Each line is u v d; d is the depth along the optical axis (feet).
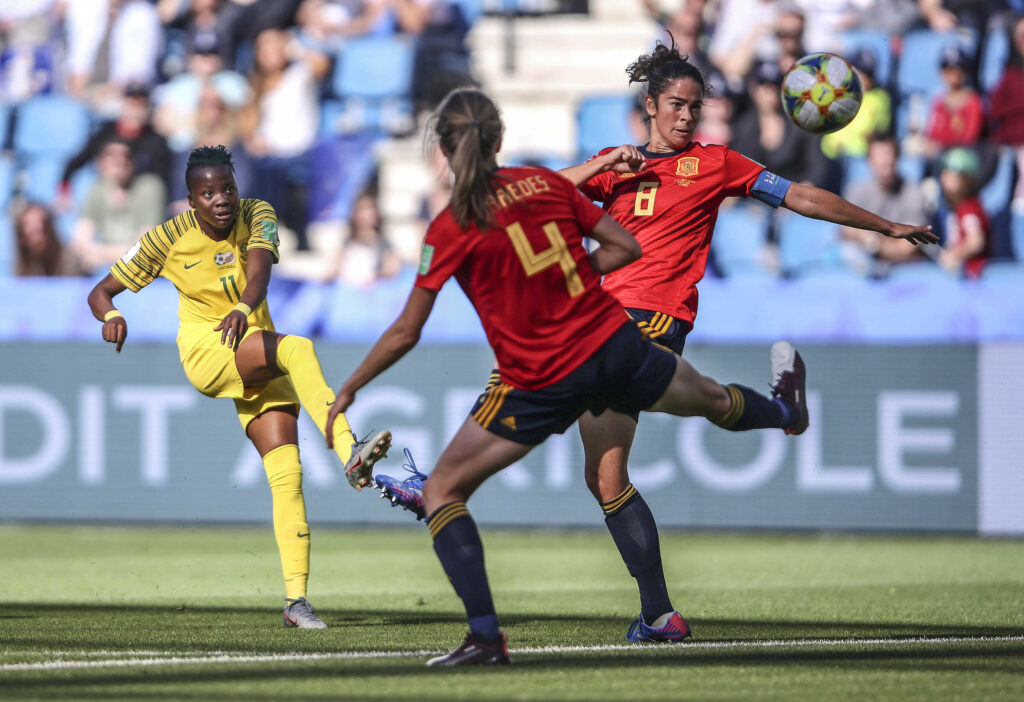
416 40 147.33
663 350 42.42
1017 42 135.44
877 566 87.10
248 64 149.28
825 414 104.22
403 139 145.38
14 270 142.51
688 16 140.46
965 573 82.79
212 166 55.21
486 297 40.24
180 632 53.21
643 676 39.70
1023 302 121.80
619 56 150.41
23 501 112.27
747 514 104.99
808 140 131.03
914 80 135.85
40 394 112.37
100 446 111.34
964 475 102.42
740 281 124.26
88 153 145.18
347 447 51.24
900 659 44.24
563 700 35.01
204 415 110.11
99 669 41.50
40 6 154.20
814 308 122.62
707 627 55.77
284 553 55.93
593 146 143.33
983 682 39.14
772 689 37.42
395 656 44.70
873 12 138.72
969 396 102.32
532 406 40.55
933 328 121.90
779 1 138.82
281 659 43.80
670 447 106.11
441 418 107.96
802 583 77.41
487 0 151.64
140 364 110.93
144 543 101.14
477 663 41.63
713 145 52.21
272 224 56.59
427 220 140.15
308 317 128.88
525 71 151.23
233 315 52.21
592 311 40.37
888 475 103.40
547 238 39.78
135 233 139.85
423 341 108.47
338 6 151.02
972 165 126.93
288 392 57.52
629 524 49.14
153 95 148.77
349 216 141.59
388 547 98.68
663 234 51.24
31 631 53.67
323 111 146.92
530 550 97.14
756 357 103.40
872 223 49.42
